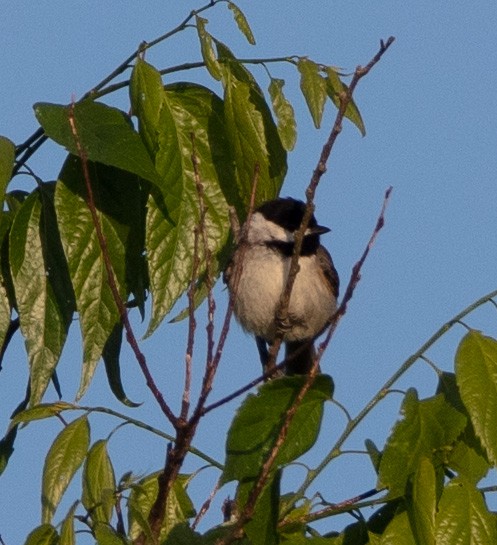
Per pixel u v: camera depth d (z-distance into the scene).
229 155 6.68
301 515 5.31
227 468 5.30
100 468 5.44
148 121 6.29
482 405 4.94
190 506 5.75
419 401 5.11
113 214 6.34
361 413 5.26
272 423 5.31
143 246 6.43
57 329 6.35
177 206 6.37
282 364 5.39
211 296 5.29
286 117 6.43
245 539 5.46
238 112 6.46
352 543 5.30
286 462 5.26
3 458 6.65
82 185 6.31
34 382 6.26
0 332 6.51
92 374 6.08
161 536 5.66
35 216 6.40
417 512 4.79
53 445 5.39
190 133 6.63
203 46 6.43
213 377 5.08
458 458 5.12
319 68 6.46
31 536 5.00
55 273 6.39
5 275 6.61
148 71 6.34
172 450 5.15
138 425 5.62
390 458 5.00
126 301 6.29
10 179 5.97
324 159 5.66
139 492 5.72
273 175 6.79
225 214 6.55
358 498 5.36
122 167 5.89
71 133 5.98
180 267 6.35
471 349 5.05
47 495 5.26
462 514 4.79
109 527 4.95
